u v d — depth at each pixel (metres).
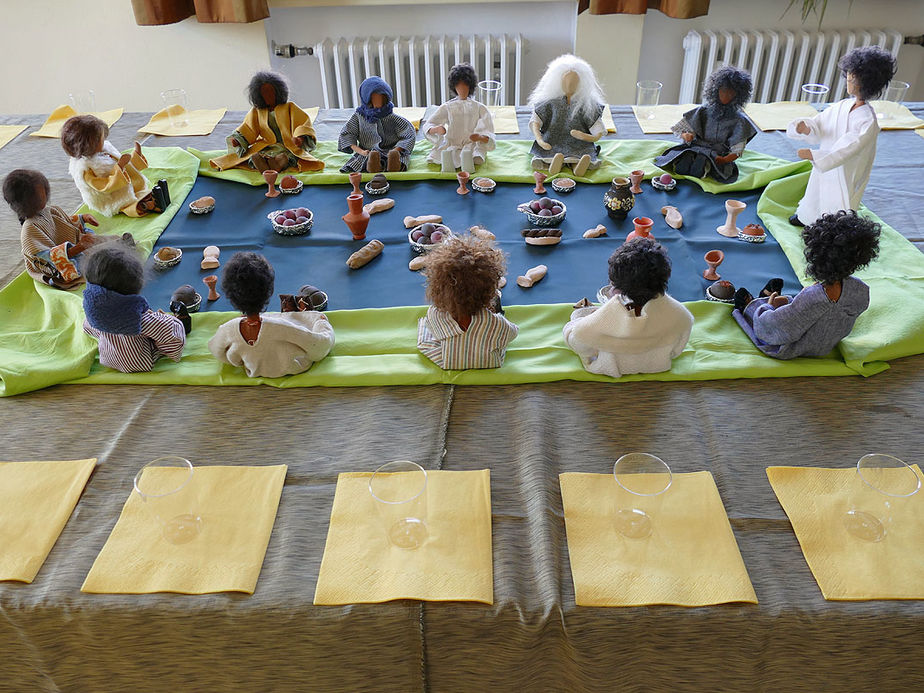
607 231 2.75
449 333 1.98
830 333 2.00
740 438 1.84
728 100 2.91
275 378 2.04
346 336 2.20
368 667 1.50
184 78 4.52
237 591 1.45
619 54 4.39
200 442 1.85
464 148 3.09
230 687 1.56
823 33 4.34
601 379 2.03
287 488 1.71
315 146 3.29
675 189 3.02
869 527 1.56
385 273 2.53
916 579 1.46
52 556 1.55
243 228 2.81
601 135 3.09
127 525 1.60
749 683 1.52
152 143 3.41
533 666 1.50
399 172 3.12
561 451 1.81
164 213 2.86
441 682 1.54
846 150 2.52
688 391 2.00
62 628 1.46
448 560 1.50
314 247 2.68
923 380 2.03
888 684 1.51
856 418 1.90
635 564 1.50
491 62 4.36
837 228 1.86
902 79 4.69
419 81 4.61
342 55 4.39
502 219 2.84
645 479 1.56
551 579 1.47
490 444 1.82
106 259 1.93
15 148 3.41
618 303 1.94
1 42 4.39
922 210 2.82
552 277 2.48
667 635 1.42
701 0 3.93
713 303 2.29
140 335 2.01
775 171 2.98
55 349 2.15
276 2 4.14
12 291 2.42
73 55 4.44
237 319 2.00
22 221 2.44
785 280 2.45
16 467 1.76
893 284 2.36
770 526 1.60
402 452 1.80
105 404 1.98
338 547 1.54
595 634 1.42
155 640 1.46
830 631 1.41
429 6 4.38
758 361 2.07
